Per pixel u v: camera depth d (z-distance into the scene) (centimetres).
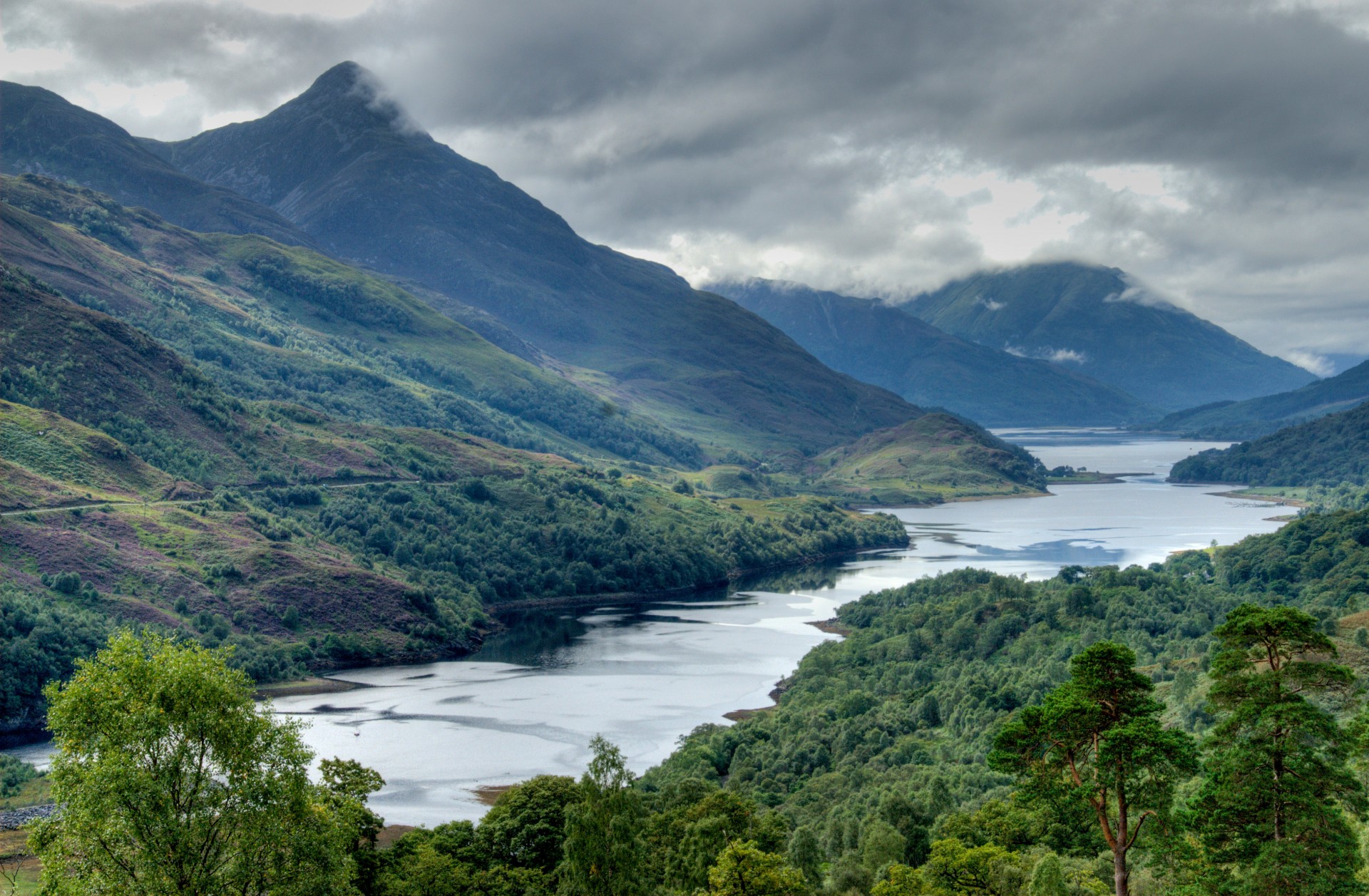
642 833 11088
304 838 7550
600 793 10075
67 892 6962
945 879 9200
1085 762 7438
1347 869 6944
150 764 7300
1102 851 9306
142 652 7675
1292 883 6831
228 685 7588
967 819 10425
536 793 12250
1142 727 6869
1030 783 7538
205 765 7888
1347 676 7119
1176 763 6844
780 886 9200
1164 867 7681
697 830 10856
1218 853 7356
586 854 9794
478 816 15088
